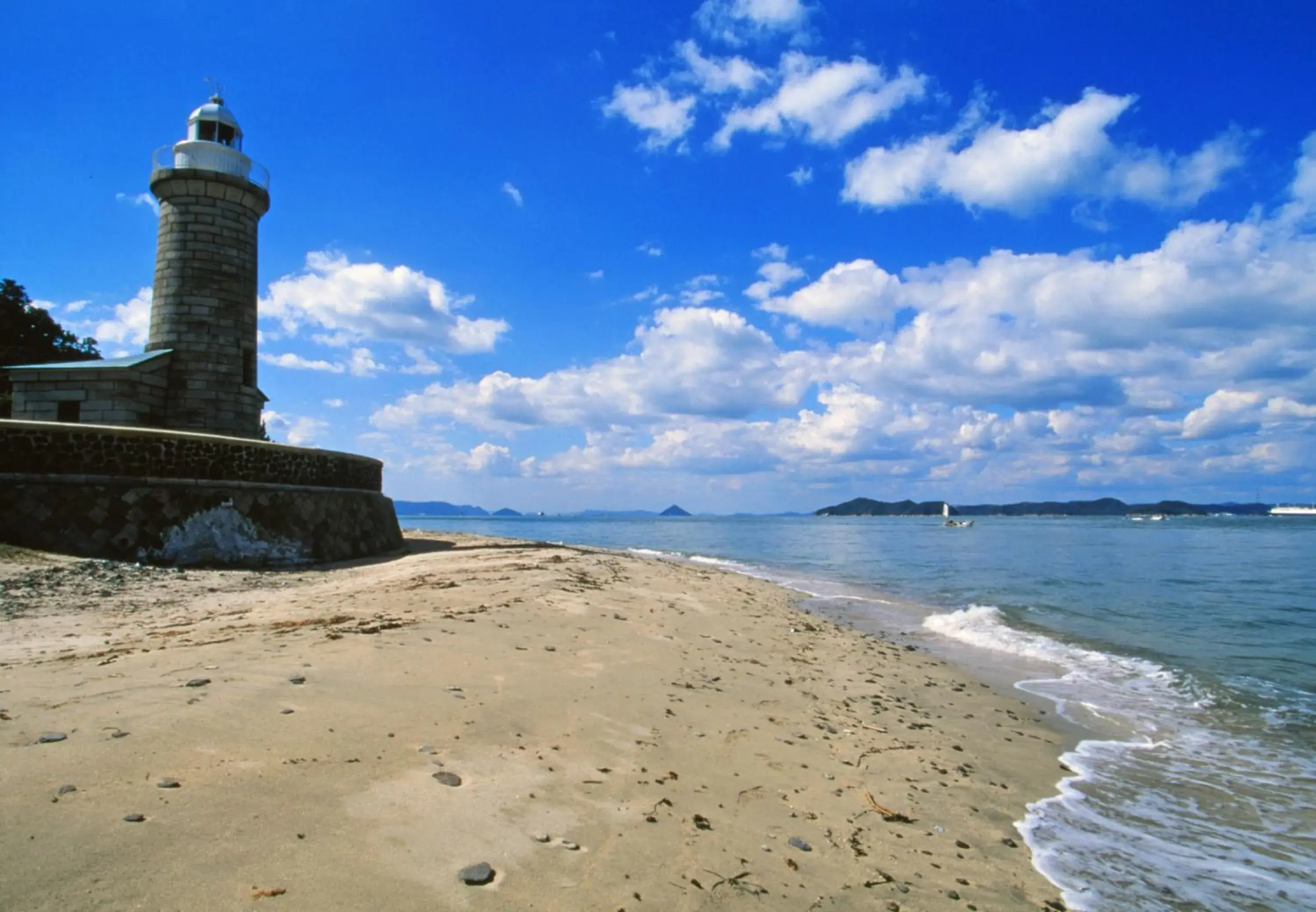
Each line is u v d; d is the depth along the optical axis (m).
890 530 117.25
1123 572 36.06
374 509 25.73
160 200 26.28
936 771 7.39
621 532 107.62
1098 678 12.74
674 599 17.66
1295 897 5.35
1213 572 35.69
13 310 36.78
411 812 4.67
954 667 13.21
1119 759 8.42
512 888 4.03
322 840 4.15
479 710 6.86
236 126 27.02
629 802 5.48
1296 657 14.79
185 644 8.54
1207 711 10.71
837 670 11.82
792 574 33.91
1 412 30.56
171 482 18.48
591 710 7.51
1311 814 6.94
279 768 4.98
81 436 17.41
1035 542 70.44
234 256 26.22
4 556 14.73
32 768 4.53
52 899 3.26
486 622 11.07
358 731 5.87
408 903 3.70
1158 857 5.89
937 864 5.36
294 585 15.77
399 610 11.66
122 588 13.70
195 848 3.85
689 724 7.64
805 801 6.15
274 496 20.69
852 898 4.66
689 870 4.63
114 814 4.08
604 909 3.99
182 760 4.90
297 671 7.32
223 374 25.58
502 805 5.02
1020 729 9.44
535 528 140.75
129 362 23.77
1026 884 5.23
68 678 6.67
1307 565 40.31
